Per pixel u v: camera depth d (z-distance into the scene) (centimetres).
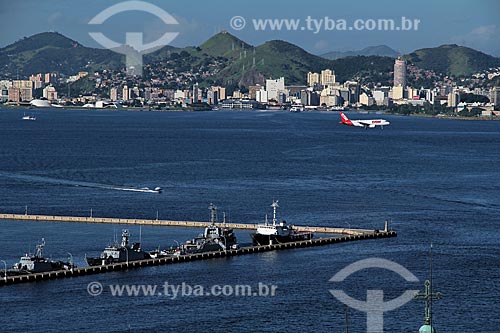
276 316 15825
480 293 17238
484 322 15525
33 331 14938
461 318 15712
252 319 15638
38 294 17000
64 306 16288
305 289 17550
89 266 18938
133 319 15575
